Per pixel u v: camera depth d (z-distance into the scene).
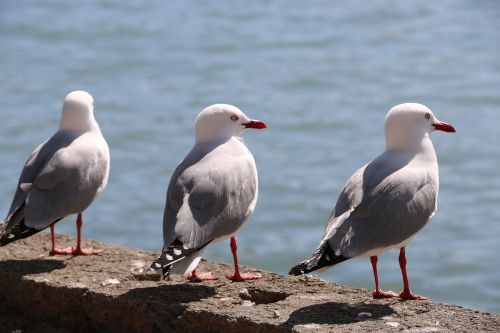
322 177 24.78
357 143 27.22
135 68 35.47
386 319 7.88
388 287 18.84
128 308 8.30
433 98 31.62
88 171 9.32
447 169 25.41
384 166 8.32
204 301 8.27
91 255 9.67
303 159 26.08
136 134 28.00
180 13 44.28
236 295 8.51
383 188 8.03
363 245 7.81
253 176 8.62
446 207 23.08
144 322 8.23
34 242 10.11
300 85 33.09
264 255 20.45
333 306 8.18
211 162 8.47
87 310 8.50
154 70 35.16
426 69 35.03
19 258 9.54
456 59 36.53
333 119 29.31
